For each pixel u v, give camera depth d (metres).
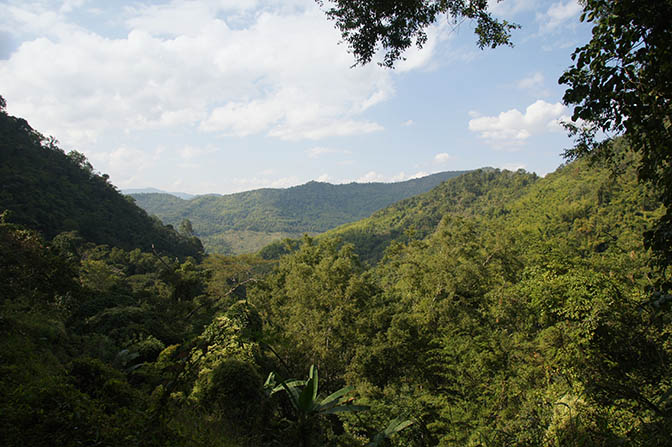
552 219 63.56
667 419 3.75
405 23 6.23
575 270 8.11
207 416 6.66
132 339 11.09
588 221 51.88
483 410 9.30
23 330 7.37
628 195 49.97
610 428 4.93
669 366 5.44
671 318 5.49
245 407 7.18
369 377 15.74
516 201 96.56
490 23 5.99
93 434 3.26
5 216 36.88
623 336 6.05
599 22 3.64
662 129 3.42
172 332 13.64
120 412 4.05
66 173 74.88
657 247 3.60
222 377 7.31
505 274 23.78
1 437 2.85
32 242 18.00
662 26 3.14
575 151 5.21
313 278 19.22
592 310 6.55
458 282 20.47
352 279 18.72
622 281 7.57
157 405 4.38
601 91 3.64
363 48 6.69
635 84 3.52
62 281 19.05
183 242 87.88
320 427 6.84
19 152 66.88
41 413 3.22
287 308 20.42
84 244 55.06
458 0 5.86
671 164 3.50
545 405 7.09
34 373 4.86
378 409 9.78
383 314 18.50
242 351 8.39
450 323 18.20
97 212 69.44
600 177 68.75
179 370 5.13
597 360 6.23
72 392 3.83
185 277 22.42
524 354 10.40
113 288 23.41
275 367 13.05
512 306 14.50
